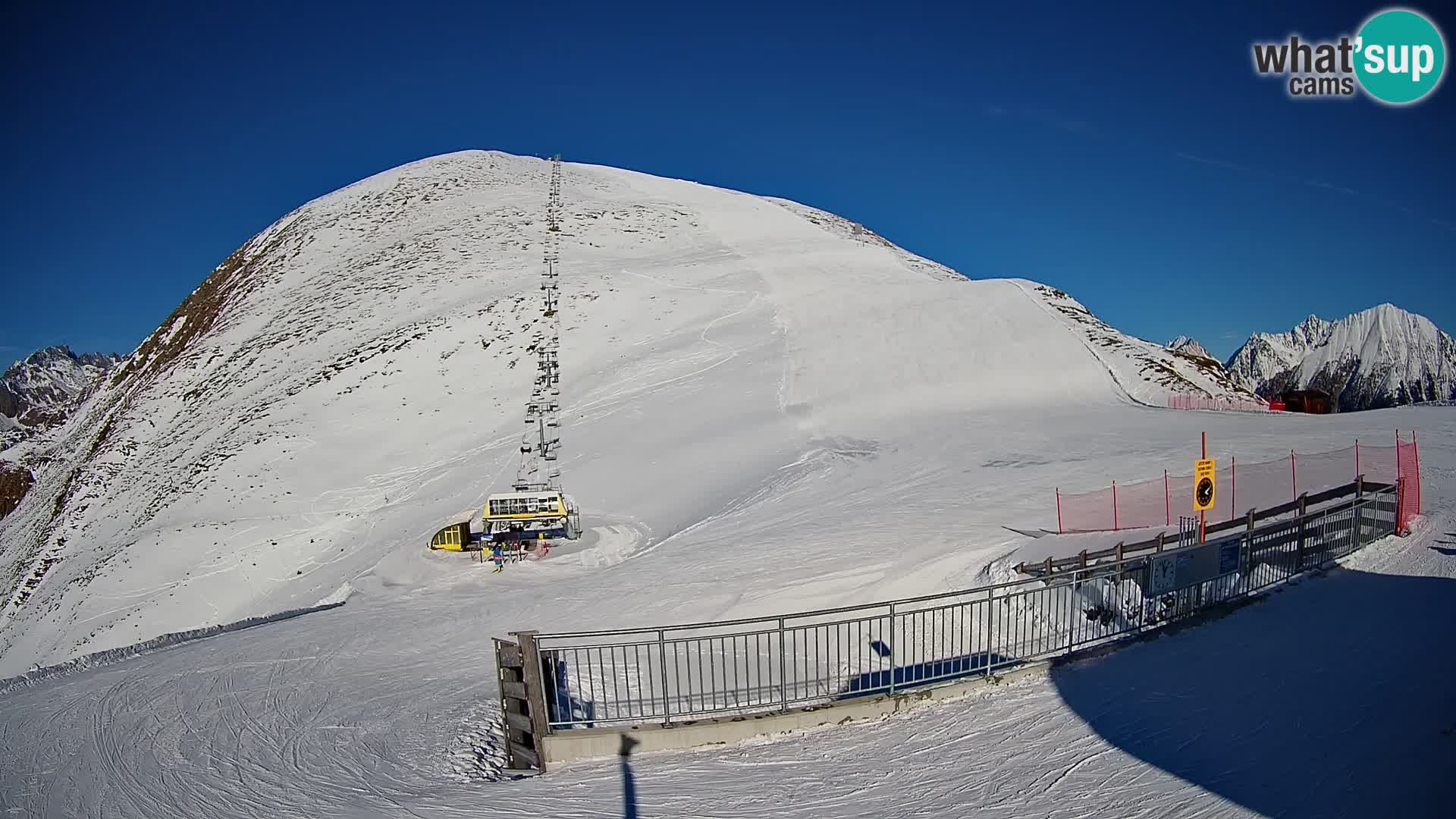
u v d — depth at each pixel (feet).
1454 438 90.79
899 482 92.02
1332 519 46.24
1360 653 31.81
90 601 114.73
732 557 69.10
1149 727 27.30
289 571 110.42
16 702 45.75
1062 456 95.96
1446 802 20.58
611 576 71.15
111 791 30.91
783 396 136.77
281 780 30.91
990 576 51.80
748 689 31.63
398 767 31.58
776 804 24.61
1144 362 148.87
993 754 26.68
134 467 166.50
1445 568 42.16
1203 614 37.91
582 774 28.60
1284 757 24.21
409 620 64.75
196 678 48.80
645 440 125.70
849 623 32.58
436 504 116.16
